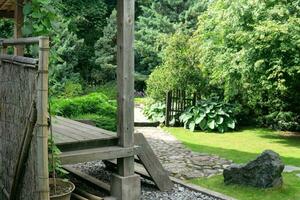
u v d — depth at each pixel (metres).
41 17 3.25
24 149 3.15
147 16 19.86
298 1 7.94
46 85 2.89
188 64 10.36
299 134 9.16
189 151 7.16
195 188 4.82
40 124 2.89
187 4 19.30
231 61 8.21
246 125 10.38
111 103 9.68
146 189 4.89
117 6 4.10
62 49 14.53
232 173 5.00
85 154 3.96
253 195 4.60
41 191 2.93
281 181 4.82
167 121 10.37
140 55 18.69
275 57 7.88
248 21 8.20
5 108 3.67
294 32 7.57
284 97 9.24
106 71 17.05
